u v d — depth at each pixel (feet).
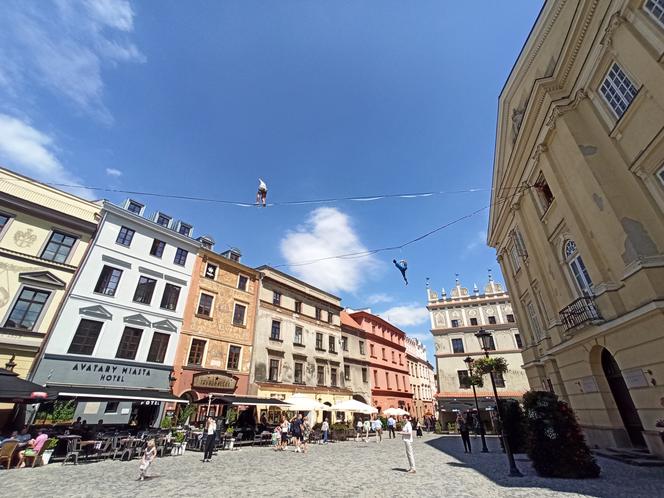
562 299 44.83
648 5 29.07
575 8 37.63
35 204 55.47
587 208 35.91
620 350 32.89
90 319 58.08
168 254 73.72
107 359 57.88
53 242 57.36
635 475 26.50
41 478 31.30
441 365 127.65
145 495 25.27
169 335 68.74
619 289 32.55
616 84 33.42
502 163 63.67
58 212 57.72
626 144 32.50
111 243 64.34
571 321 39.52
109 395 47.21
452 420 119.75
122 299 63.31
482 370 92.89
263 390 81.82
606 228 33.32
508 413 51.42
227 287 84.02
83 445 43.60
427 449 58.85
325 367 104.68
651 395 29.45
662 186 29.43
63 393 42.73
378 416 116.26
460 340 129.18
